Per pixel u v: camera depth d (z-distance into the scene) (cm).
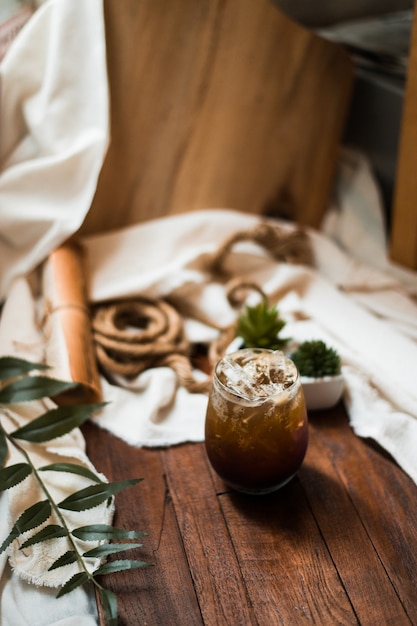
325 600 70
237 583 71
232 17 101
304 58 107
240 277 104
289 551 74
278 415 72
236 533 75
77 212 99
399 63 114
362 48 116
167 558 73
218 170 109
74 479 79
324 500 78
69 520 76
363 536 75
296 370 74
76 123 99
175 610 69
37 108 100
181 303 100
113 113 101
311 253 110
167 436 85
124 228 108
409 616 68
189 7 99
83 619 69
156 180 107
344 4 117
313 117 111
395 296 104
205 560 73
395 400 86
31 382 77
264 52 105
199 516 77
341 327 96
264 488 76
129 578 71
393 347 92
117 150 103
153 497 79
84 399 86
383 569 72
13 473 74
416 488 79
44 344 92
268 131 110
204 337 97
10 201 99
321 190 117
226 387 72
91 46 96
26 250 101
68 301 93
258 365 75
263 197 114
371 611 69
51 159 99
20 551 73
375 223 116
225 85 105
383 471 81
